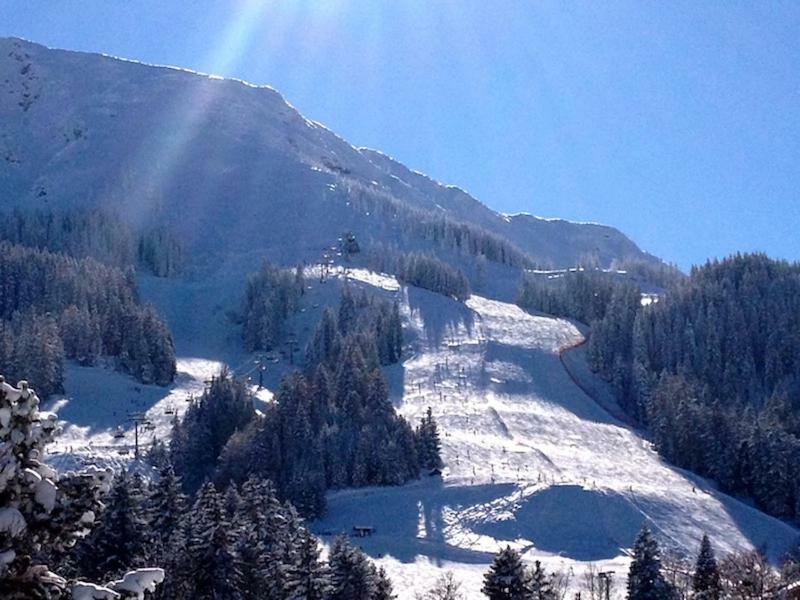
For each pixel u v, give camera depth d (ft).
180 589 194.59
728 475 425.69
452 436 445.37
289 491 354.33
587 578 281.74
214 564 194.80
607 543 343.87
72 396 488.85
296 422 386.93
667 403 483.92
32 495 51.44
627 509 365.40
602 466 428.56
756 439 425.69
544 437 469.98
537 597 204.54
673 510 376.48
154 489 240.73
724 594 224.94
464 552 328.08
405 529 344.69
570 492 370.73
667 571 270.46
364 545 326.85
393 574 290.56
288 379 411.54
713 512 383.65
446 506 364.58
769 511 407.64
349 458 385.29
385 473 383.65
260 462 369.71
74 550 186.39
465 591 271.08
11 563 50.75
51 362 484.74
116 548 195.83
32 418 51.55
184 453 393.29
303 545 204.23
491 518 355.15
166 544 214.28
